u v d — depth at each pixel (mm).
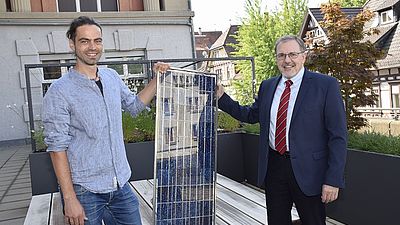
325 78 2219
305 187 2211
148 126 4844
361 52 5570
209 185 2342
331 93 2176
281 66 2283
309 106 2195
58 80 1874
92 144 1875
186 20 12688
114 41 12047
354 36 5711
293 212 2740
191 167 2283
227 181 3842
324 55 5559
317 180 2217
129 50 12250
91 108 1853
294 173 2229
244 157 5215
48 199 3582
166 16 12398
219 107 2713
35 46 11062
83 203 1878
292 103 2264
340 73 5508
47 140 1824
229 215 2795
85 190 1882
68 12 11398
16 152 9336
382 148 3125
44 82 10484
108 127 1914
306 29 24781
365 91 5949
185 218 2268
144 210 3059
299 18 26750
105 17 11828
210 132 2348
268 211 2418
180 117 2242
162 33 12500
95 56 1860
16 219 4246
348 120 5566
